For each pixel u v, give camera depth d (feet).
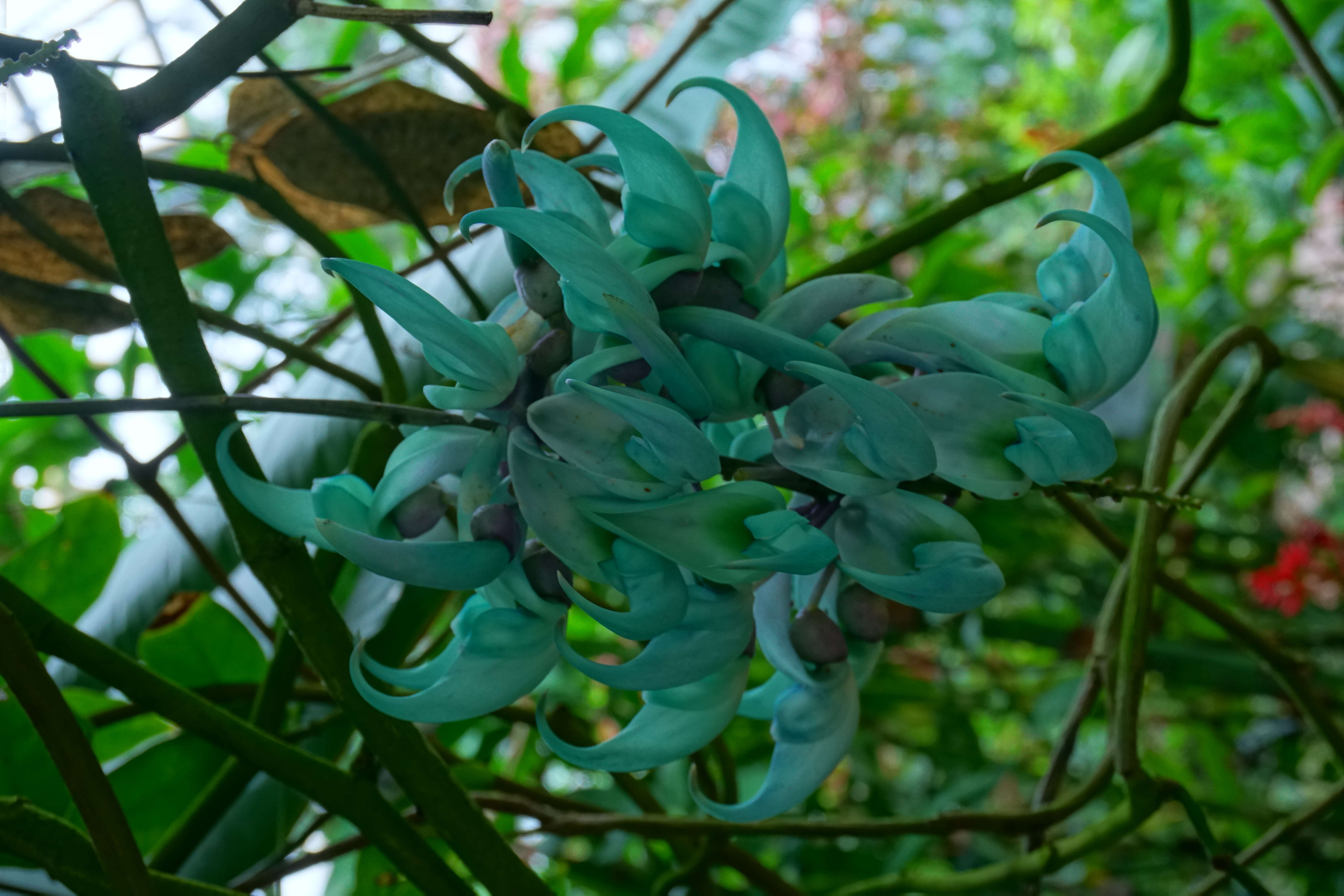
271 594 1.84
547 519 1.57
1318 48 7.18
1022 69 12.28
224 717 1.94
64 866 1.83
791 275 5.88
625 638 1.59
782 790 1.76
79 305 2.43
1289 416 6.93
